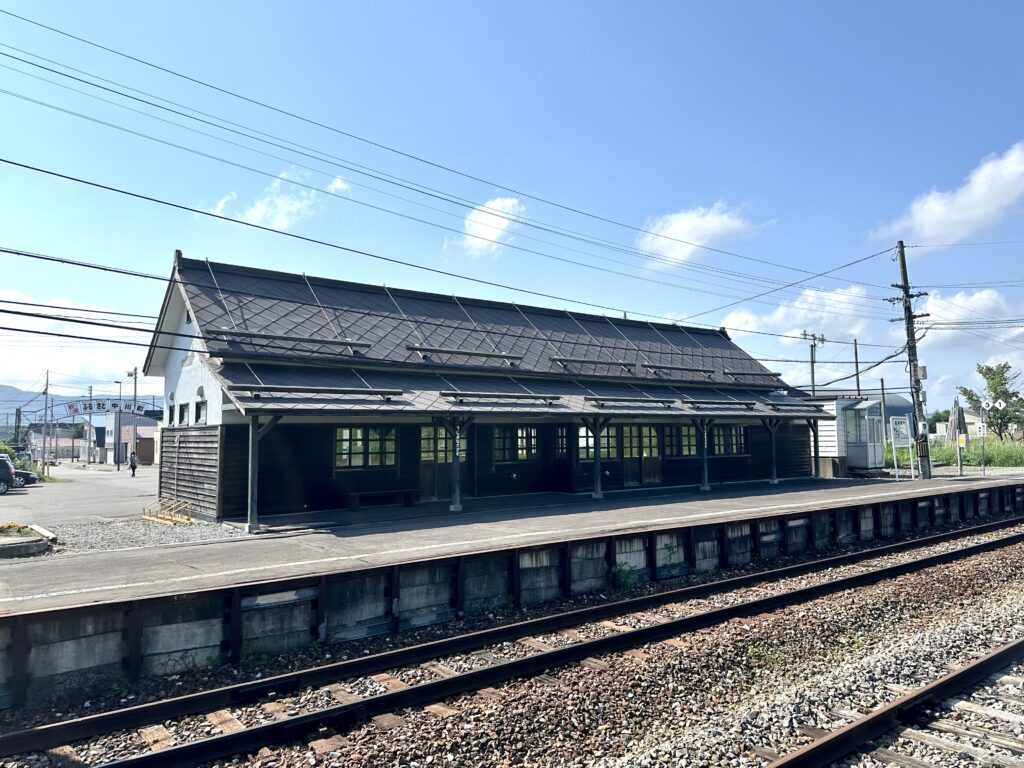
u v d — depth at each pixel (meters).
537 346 22.33
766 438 26.83
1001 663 6.98
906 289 28.08
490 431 20.05
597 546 11.40
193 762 5.20
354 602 8.88
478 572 10.04
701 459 22.95
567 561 10.88
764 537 14.20
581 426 21.08
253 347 16.06
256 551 10.85
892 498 17.78
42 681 6.71
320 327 18.03
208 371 16.69
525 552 10.54
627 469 22.22
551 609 10.22
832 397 30.48
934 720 5.69
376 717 5.94
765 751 5.17
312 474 16.38
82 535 14.15
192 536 13.35
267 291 18.62
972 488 20.69
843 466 28.88
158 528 15.09
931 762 4.93
